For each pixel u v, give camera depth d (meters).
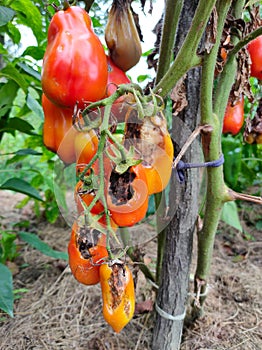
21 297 0.52
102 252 0.24
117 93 0.19
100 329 0.43
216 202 0.30
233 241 0.71
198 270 0.34
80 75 0.21
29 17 0.43
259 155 0.75
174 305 0.35
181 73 0.23
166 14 0.27
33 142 0.63
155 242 0.66
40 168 1.14
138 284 0.49
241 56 0.28
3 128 0.51
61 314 0.46
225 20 0.26
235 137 0.57
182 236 0.33
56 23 0.22
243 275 0.56
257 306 0.48
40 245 0.50
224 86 0.27
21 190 0.49
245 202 0.83
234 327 0.43
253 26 0.29
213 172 0.28
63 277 0.55
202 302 0.39
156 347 0.36
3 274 0.37
